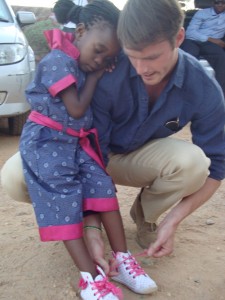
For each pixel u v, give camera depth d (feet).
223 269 5.47
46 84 4.64
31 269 5.39
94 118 5.00
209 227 6.57
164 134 5.15
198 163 4.90
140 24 3.96
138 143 5.18
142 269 5.01
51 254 5.66
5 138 11.23
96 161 4.94
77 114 4.66
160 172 5.10
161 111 4.90
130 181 5.51
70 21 4.94
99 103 4.91
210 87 4.88
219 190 8.01
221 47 14.03
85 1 9.75
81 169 4.85
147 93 4.77
